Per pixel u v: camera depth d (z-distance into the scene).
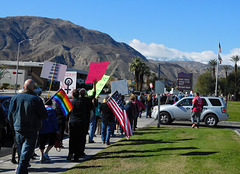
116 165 6.61
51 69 8.18
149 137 11.10
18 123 5.50
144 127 14.98
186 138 10.77
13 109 5.57
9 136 11.05
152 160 7.06
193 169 6.16
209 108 16.36
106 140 9.83
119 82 14.98
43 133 7.06
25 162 5.43
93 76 8.79
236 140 10.32
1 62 68.81
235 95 98.25
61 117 8.49
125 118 9.70
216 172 5.93
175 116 16.77
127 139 9.80
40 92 36.47
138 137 11.17
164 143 9.59
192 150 8.29
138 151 8.27
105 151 8.45
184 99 16.95
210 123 16.30
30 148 5.54
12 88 61.81
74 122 7.39
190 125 16.88
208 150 8.30
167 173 5.87
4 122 6.30
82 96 7.73
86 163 6.94
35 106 5.54
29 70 69.12
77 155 7.36
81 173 5.96
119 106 9.62
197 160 7.02
